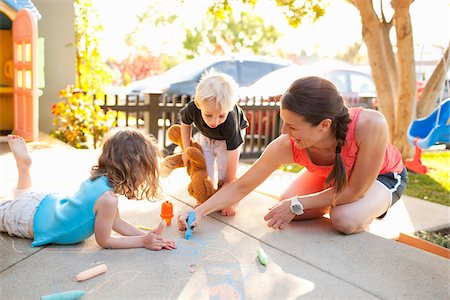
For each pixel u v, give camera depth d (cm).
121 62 1934
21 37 657
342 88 1112
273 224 293
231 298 205
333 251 262
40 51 686
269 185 569
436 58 1617
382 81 714
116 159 252
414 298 211
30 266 229
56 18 795
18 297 198
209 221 309
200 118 330
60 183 398
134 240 257
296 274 232
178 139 356
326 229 300
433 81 730
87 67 882
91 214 247
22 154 299
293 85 252
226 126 325
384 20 705
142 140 261
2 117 734
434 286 223
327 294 212
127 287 211
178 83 906
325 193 295
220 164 346
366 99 1006
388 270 239
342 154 275
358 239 282
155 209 334
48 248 253
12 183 390
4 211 268
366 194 297
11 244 257
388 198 303
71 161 499
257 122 878
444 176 675
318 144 276
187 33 2270
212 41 2312
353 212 286
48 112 809
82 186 255
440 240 383
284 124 259
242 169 673
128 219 310
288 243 273
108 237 252
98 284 212
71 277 219
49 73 802
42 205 265
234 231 291
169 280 220
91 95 814
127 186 253
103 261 238
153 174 264
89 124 757
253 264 242
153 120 751
